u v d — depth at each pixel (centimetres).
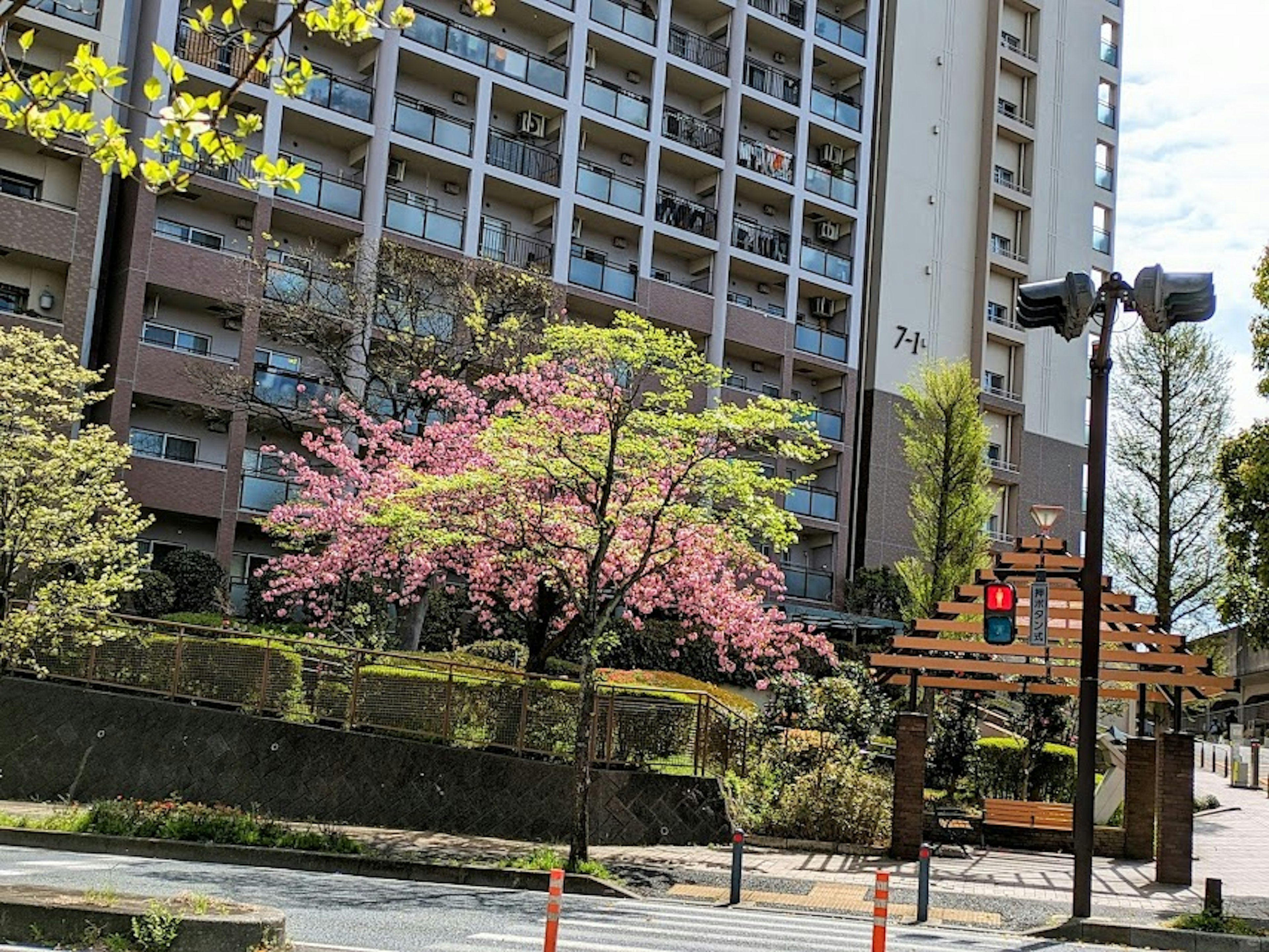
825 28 4281
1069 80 4903
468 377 2938
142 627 2095
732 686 3164
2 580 2023
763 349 4000
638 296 3759
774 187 4078
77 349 2688
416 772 1964
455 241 3409
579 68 3716
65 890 973
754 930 1214
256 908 941
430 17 3447
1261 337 1725
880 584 3903
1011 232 4728
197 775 1986
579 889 1480
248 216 3181
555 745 1991
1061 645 1853
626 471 1839
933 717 2488
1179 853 1697
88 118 575
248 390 2841
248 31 625
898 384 4306
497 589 2358
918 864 1543
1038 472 4616
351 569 2461
